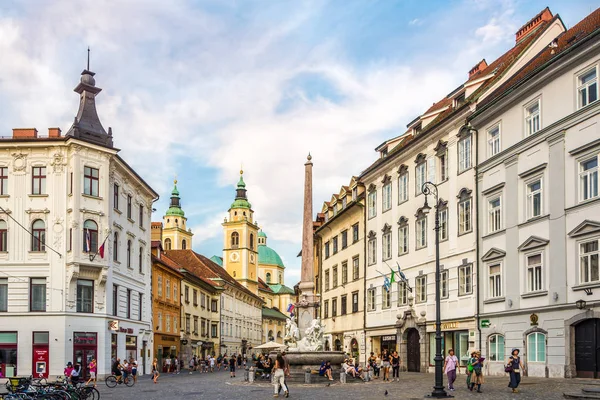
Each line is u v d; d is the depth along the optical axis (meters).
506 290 36.56
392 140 56.19
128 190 56.72
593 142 30.27
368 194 57.50
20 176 49.06
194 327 82.56
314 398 27.19
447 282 43.41
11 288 47.72
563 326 31.58
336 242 66.50
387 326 52.03
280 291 198.00
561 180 32.31
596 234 29.83
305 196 43.12
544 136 33.75
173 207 167.50
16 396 22.00
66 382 28.39
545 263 33.28
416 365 47.25
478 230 39.88
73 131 49.44
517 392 25.59
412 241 48.91
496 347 37.66
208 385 39.09
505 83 41.00
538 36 42.19
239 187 171.25
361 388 32.34
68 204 48.66
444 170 44.94
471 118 40.59
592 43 30.09
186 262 100.31
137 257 58.91
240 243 164.38
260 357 48.22
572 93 31.91
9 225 48.50
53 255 48.06
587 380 28.98
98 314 49.03
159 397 30.02
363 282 57.50
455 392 27.09
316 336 41.06
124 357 54.09
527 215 35.28
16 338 47.19
